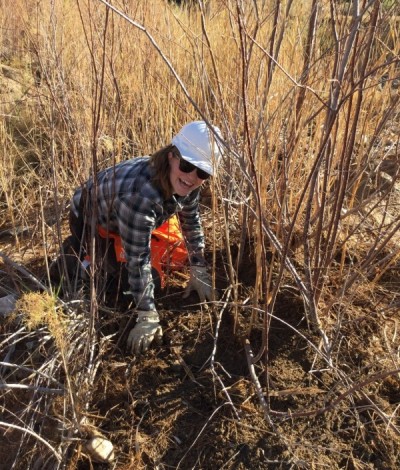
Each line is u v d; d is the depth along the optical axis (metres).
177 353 1.86
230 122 1.87
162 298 2.08
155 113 2.68
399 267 2.12
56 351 1.75
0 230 2.60
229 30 2.26
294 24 2.01
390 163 2.66
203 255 2.13
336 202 1.68
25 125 2.88
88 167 2.11
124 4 1.99
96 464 1.57
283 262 1.58
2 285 2.17
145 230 1.79
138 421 1.68
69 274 2.14
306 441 1.58
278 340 1.87
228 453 1.57
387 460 1.54
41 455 1.55
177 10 2.79
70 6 2.74
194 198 1.97
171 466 1.57
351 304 1.98
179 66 2.67
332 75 1.61
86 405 1.66
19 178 2.79
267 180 1.89
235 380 1.77
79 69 2.46
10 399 1.74
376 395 1.69
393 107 1.74
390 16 1.66
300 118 1.86
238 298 2.02
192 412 1.69
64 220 2.56
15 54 3.61
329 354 1.73
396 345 1.84
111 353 1.83
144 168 1.79
